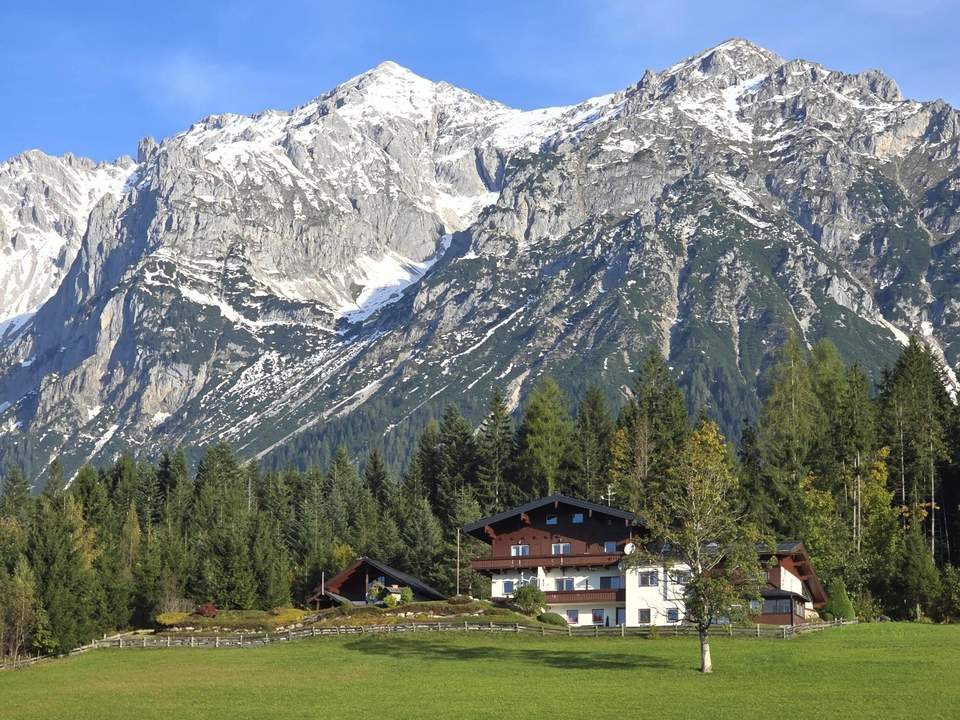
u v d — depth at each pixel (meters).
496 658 106.38
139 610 147.00
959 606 137.00
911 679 89.38
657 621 129.88
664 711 80.25
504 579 139.12
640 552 105.31
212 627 132.75
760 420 189.50
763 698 83.94
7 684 106.00
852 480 162.12
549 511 138.88
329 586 148.38
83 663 117.44
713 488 101.50
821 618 134.00
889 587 142.00
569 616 134.62
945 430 181.62
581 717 79.00
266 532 166.12
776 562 116.00
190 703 89.75
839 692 85.31
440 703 85.31
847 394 194.38
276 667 107.50
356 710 83.88
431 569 162.75
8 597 121.88
